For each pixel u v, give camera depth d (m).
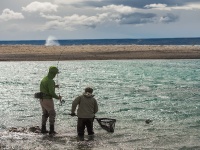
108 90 23.73
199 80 30.42
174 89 24.36
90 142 11.34
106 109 16.75
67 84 27.31
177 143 11.15
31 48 83.38
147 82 28.86
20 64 51.66
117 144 11.09
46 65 49.50
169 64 51.53
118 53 71.56
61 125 13.73
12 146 10.79
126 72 38.44
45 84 12.67
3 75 34.94
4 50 75.56
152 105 17.91
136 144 11.08
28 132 12.65
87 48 86.94
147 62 56.12
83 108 12.27
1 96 21.00
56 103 18.47
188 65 49.38
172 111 16.34
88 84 27.34
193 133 12.38
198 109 16.81
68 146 10.87
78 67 45.72
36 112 16.23
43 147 10.73
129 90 23.77
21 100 19.58
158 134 12.27
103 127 12.73
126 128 13.15
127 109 16.81
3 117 15.11
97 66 47.62
